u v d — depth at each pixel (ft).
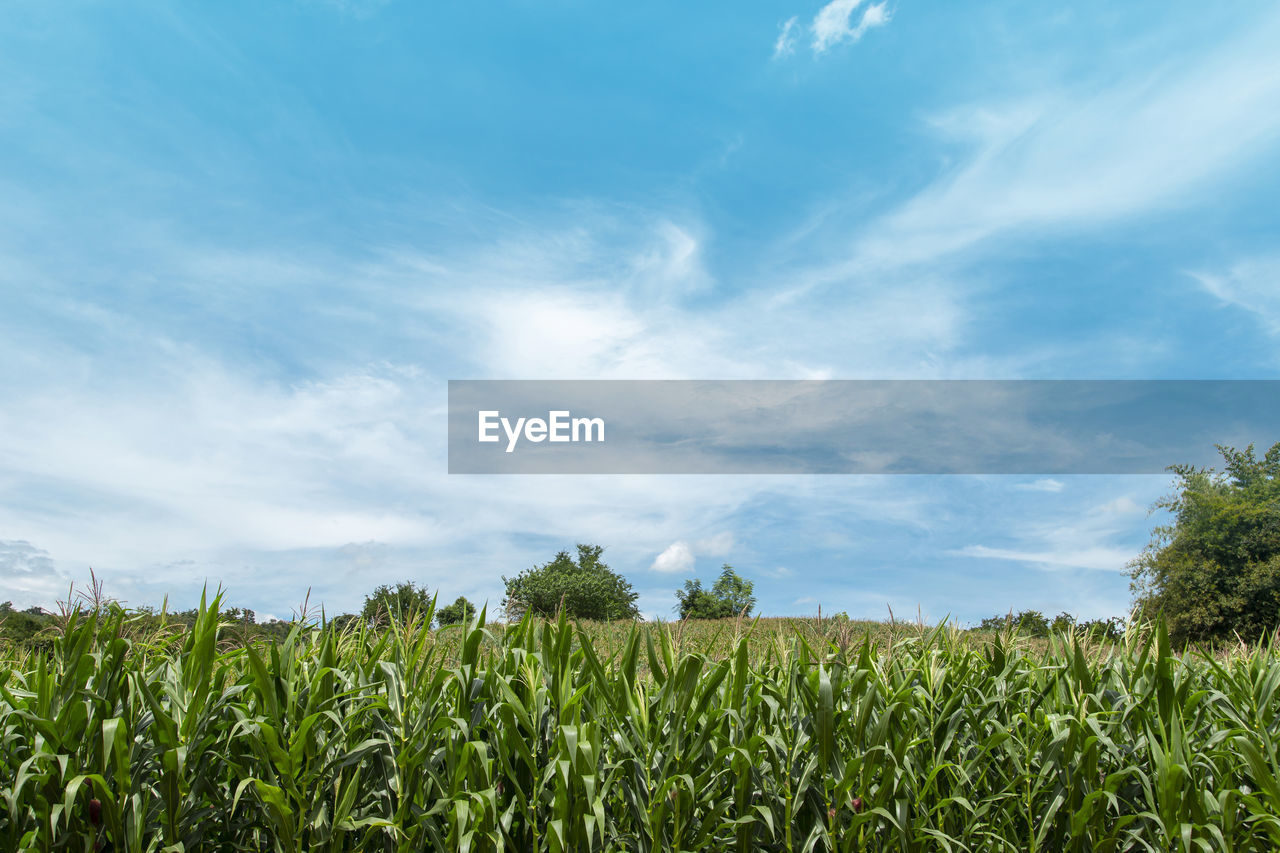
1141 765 11.28
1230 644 16.28
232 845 9.72
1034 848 10.55
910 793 10.67
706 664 12.23
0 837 9.17
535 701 10.36
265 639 12.14
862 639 13.05
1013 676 13.07
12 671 11.19
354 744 10.25
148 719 9.82
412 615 12.25
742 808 10.24
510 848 9.55
